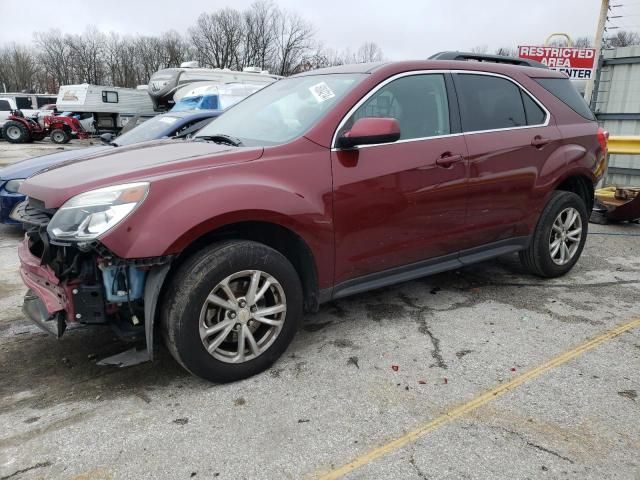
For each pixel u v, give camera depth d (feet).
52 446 7.72
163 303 8.84
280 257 9.46
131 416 8.45
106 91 78.18
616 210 22.12
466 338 11.25
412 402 8.80
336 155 10.04
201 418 8.39
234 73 52.85
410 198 10.96
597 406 8.67
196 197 8.50
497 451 7.55
